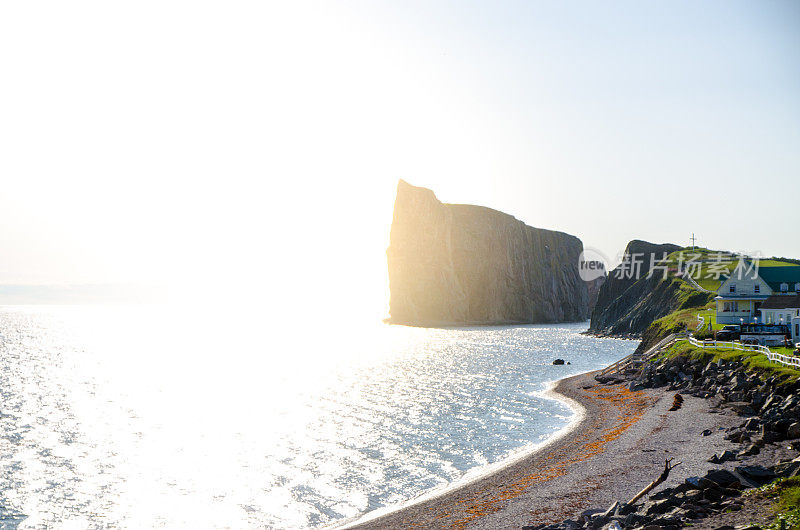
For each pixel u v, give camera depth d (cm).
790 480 2850
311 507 3875
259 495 4125
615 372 8538
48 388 9525
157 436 5862
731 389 5681
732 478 3047
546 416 6256
